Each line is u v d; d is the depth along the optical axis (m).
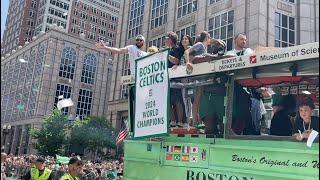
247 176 3.43
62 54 75.94
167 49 4.20
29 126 73.25
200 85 4.18
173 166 4.23
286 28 30.03
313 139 2.98
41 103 71.44
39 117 70.44
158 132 4.19
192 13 35.91
